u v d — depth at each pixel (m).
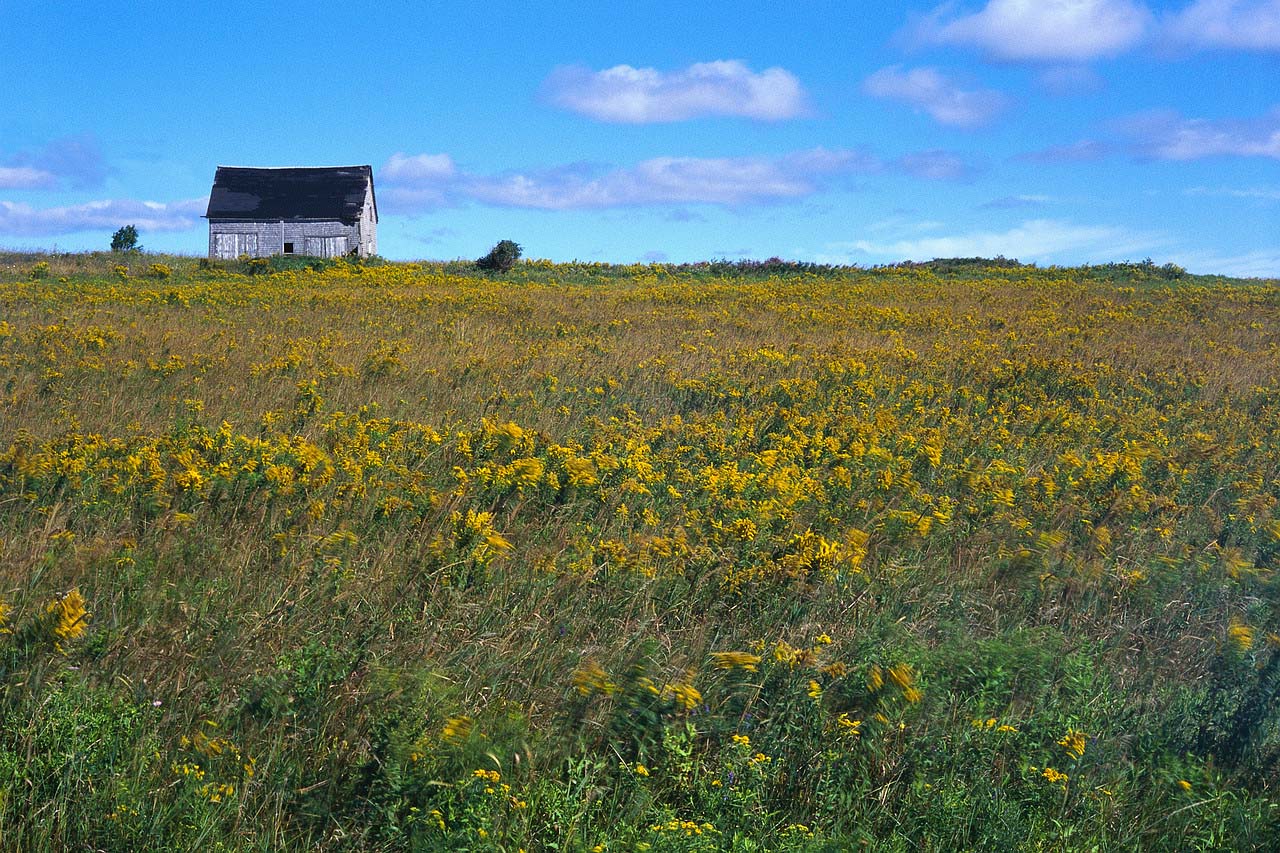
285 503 6.98
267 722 4.55
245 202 51.88
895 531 7.12
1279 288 37.72
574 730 4.70
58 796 4.02
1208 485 9.22
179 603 5.38
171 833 3.94
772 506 7.33
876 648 5.38
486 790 4.09
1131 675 5.68
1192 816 4.48
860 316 24.09
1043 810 4.43
